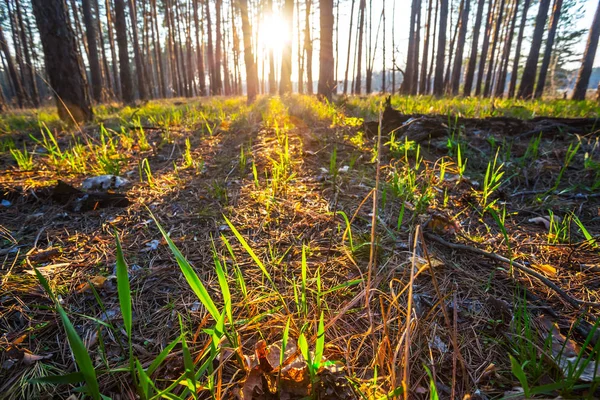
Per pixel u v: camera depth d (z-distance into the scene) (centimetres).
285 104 665
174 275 158
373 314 131
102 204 231
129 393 101
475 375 106
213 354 91
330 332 123
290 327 121
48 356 114
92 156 358
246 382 98
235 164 319
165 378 106
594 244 171
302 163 310
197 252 177
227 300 100
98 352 116
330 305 136
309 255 170
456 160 314
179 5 2766
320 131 437
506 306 131
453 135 345
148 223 208
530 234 193
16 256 170
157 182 279
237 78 3669
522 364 102
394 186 227
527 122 407
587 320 125
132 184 276
